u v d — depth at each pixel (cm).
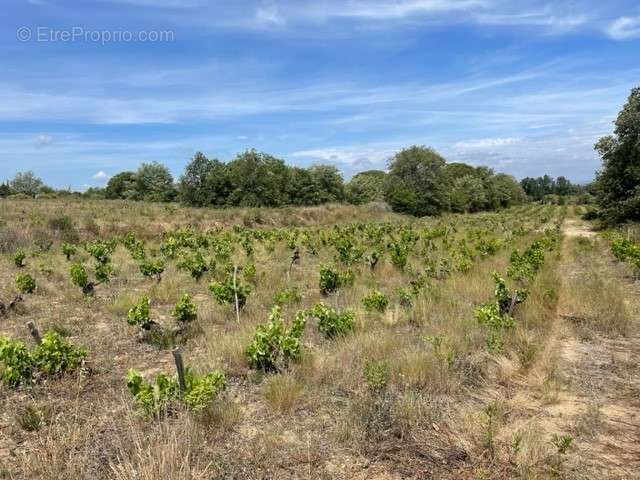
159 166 6212
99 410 503
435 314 842
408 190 5847
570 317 872
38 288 1088
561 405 530
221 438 447
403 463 414
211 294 1093
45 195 5012
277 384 530
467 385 568
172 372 609
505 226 3669
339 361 613
